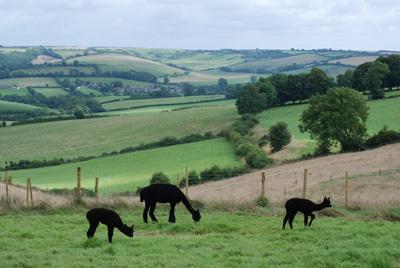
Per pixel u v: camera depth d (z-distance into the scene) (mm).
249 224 24328
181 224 23484
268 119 125438
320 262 16328
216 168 74125
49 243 19734
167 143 112188
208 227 23219
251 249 18609
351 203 30906
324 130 85812
